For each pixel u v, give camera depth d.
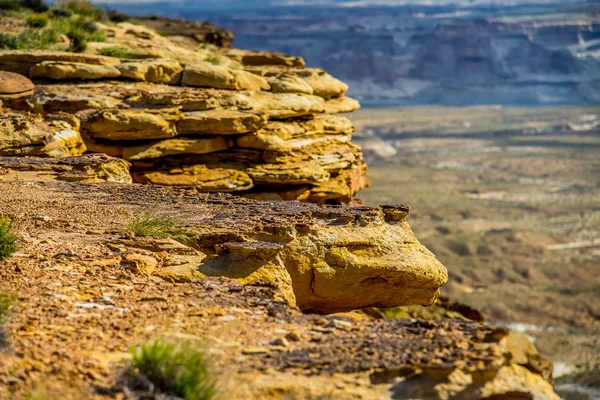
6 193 20.11
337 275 16.27
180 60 48.41
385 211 18.09
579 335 164.12
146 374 9.36
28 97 36.97
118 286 13.14
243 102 38.66
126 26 66.38
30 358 9.68
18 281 12.84
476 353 10.13
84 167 25.22
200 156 36.78
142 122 34.69
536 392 9.75
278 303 12.70
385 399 9.29
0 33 48.38
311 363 9.89
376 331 11.39
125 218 17.62
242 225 16.53
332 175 40.91
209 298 12.84
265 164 37.81
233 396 9.14
